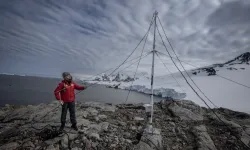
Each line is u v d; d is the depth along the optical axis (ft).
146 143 19.08
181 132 23.73
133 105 37.29
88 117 27.53
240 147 20.74
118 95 339.77
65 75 20.72
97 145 18.25
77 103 38.34
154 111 33.19
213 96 286.87
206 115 31.42
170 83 458.50
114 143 18.92
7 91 279.28
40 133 20.33
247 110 209.67
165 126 25.58
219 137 23.04
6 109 35.22
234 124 26.68
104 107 34.24
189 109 33.12
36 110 30.42
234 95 281.95
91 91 376.07
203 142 20.81
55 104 35.22
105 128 22.41
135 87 564.30
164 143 20.48
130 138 20.76
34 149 16.72
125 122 26.30
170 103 36.73
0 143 18.45
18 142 18.11
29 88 354.54
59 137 19.16
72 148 17.24
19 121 25.41
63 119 20.08
